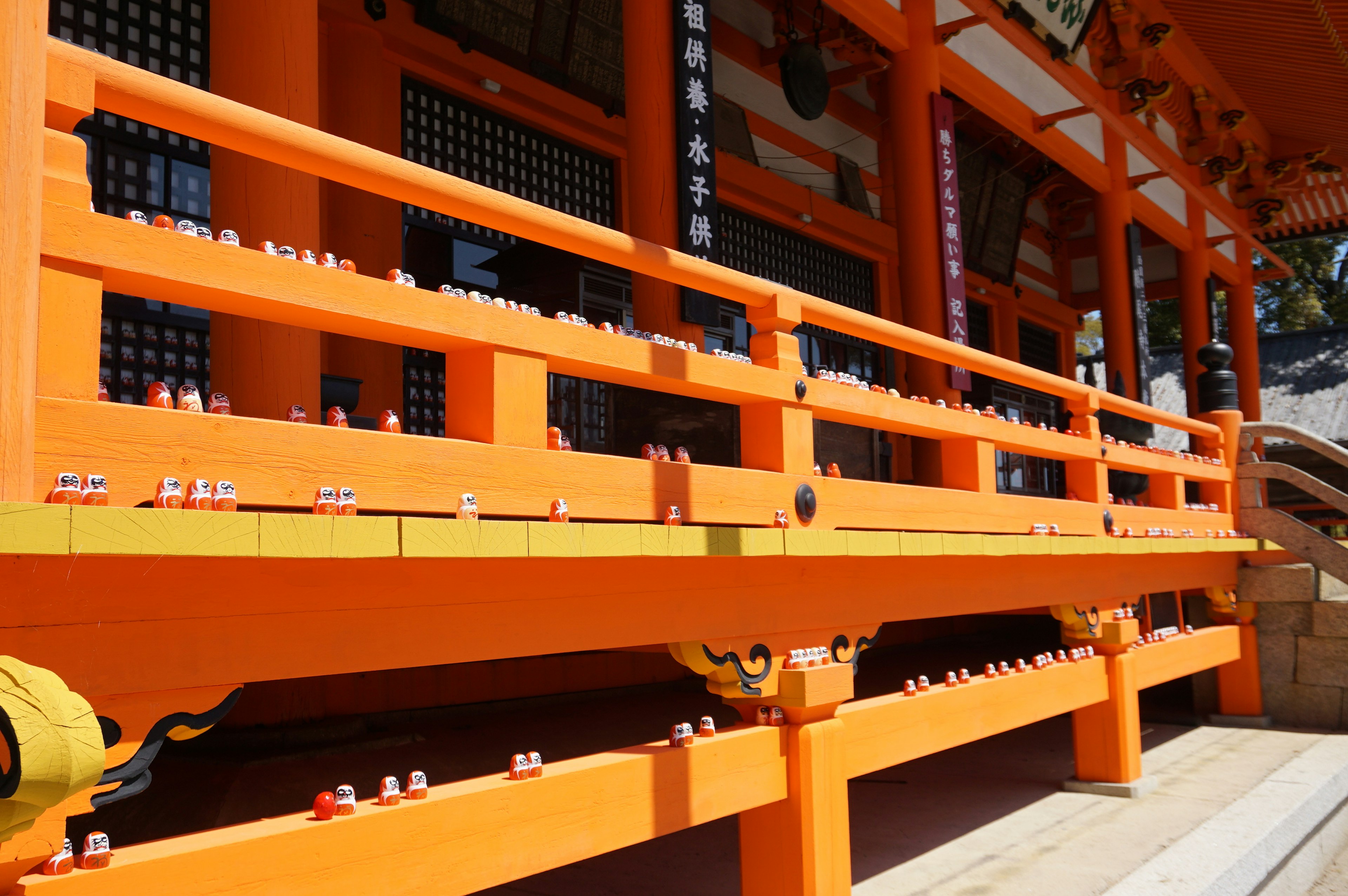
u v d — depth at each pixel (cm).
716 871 435
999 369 468
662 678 823
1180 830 493
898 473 1284
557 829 247
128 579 173
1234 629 761
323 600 201
